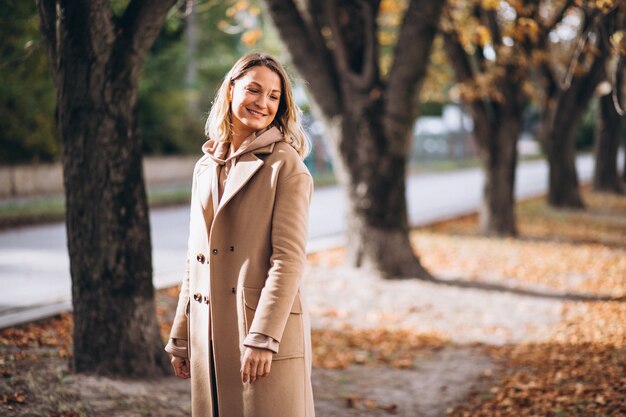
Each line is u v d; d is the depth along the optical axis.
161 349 4.82
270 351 2.25
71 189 4.49
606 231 13.50
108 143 4.40
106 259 4.52
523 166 39.22
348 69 8.61
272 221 2.37
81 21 4.22
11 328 5.86
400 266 8.90
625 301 7.55
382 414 4.58
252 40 9.41
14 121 18.47
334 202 18.91
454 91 12.13
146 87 23.88
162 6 4.34
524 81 12.16
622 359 5.13
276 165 2.38
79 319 4.59
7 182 19.17
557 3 8.89
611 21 5.69
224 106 2.54
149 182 24.91
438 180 28.28
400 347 6.40
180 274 8.68
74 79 4.33
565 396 4.48
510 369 5.55
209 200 2.46
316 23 8.72
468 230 13.57
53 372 4.50
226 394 2.39
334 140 8.84
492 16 10.40
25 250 10.93
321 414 4.49
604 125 20.89
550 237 12.73
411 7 8.25
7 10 7.39
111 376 4.54
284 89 2.54
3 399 3.92
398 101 8.44
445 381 5.38
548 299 8.08
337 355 6.10
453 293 8.38
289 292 2.29
